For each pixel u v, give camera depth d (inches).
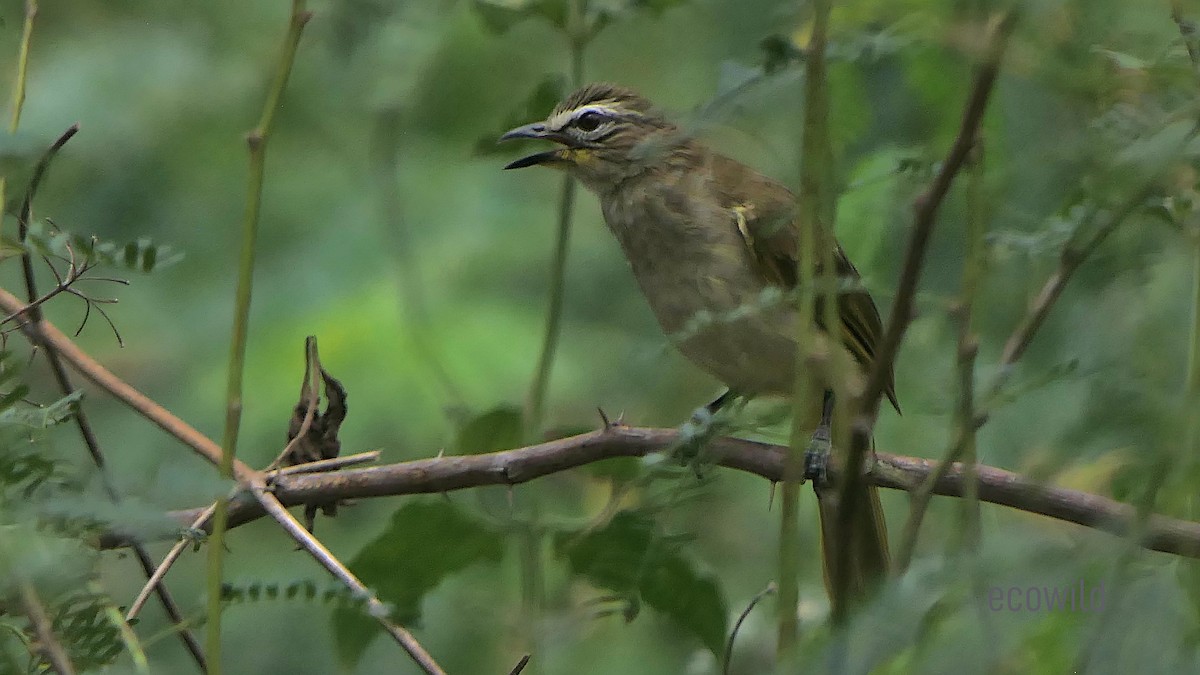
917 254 191.0
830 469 334.3
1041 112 241.6
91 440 272.8
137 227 512.7
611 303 524.4
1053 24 194.5
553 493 422.0
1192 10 191.3
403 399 473.4
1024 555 154.4
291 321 501.0
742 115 191.0
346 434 469.1
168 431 255.0
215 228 525.0
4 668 193.6
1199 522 170.9
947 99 262.1
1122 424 164.4
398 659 428.8
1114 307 187.6
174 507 205.8
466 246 524.1
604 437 294.5
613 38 439.2
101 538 245.0
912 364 280.4
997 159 254.8
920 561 173.5
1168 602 151.1
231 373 197.8
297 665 439.8
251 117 500.4
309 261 517.7
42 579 190.7
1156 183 176.9
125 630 201.9
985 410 202.4
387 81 349.7
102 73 503.2
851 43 197.8
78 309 529.0
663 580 285.1
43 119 490.6
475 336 494.0
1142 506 154.3
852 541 210.2
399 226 445.1
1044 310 251.4
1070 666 169.9
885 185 294.7
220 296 520.4
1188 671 145.8
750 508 471.2
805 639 209.8
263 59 497.0
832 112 265.0
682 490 263.4
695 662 337.4
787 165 267.1
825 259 205.0
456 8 351.9
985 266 215.6
